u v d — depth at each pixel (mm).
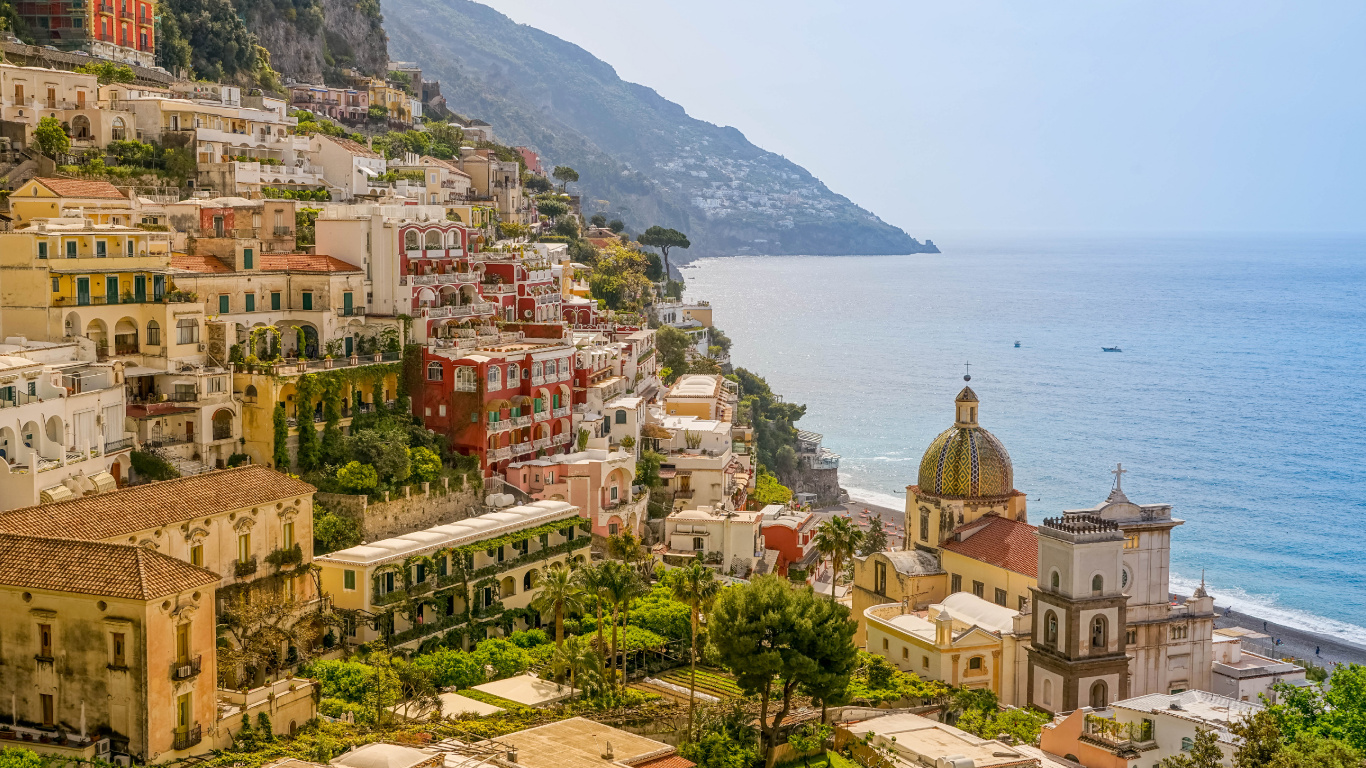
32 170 164125
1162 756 93812
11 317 117875
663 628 119375
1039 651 115312
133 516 92062
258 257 138750
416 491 131125
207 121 185250
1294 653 176000
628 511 149125
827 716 105062
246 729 84625
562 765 84125
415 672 99938
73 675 79812
